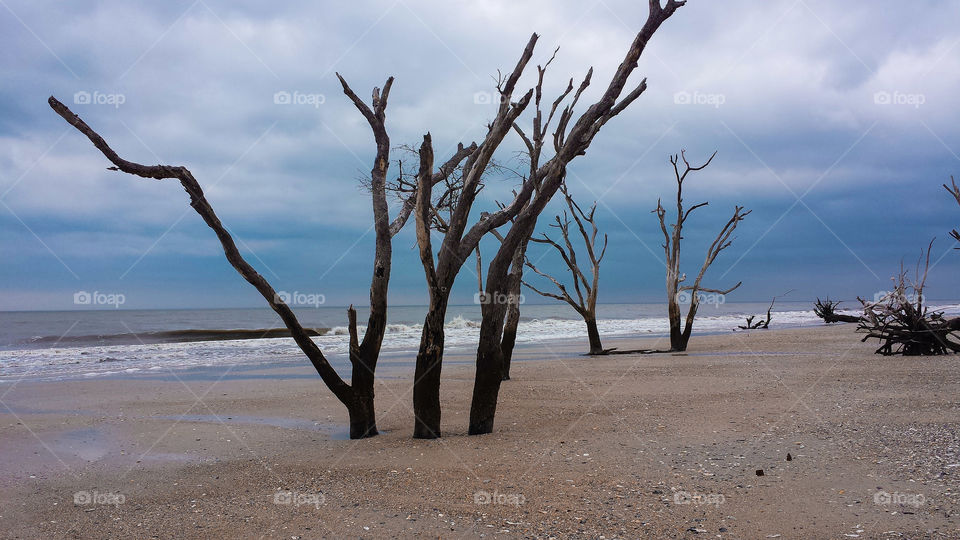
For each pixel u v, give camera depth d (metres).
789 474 6.13
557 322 52.19
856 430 7.84
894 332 18.28
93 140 7.00
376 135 8.59
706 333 34.41
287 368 19.72
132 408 12.01
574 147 8.22
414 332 39.47
